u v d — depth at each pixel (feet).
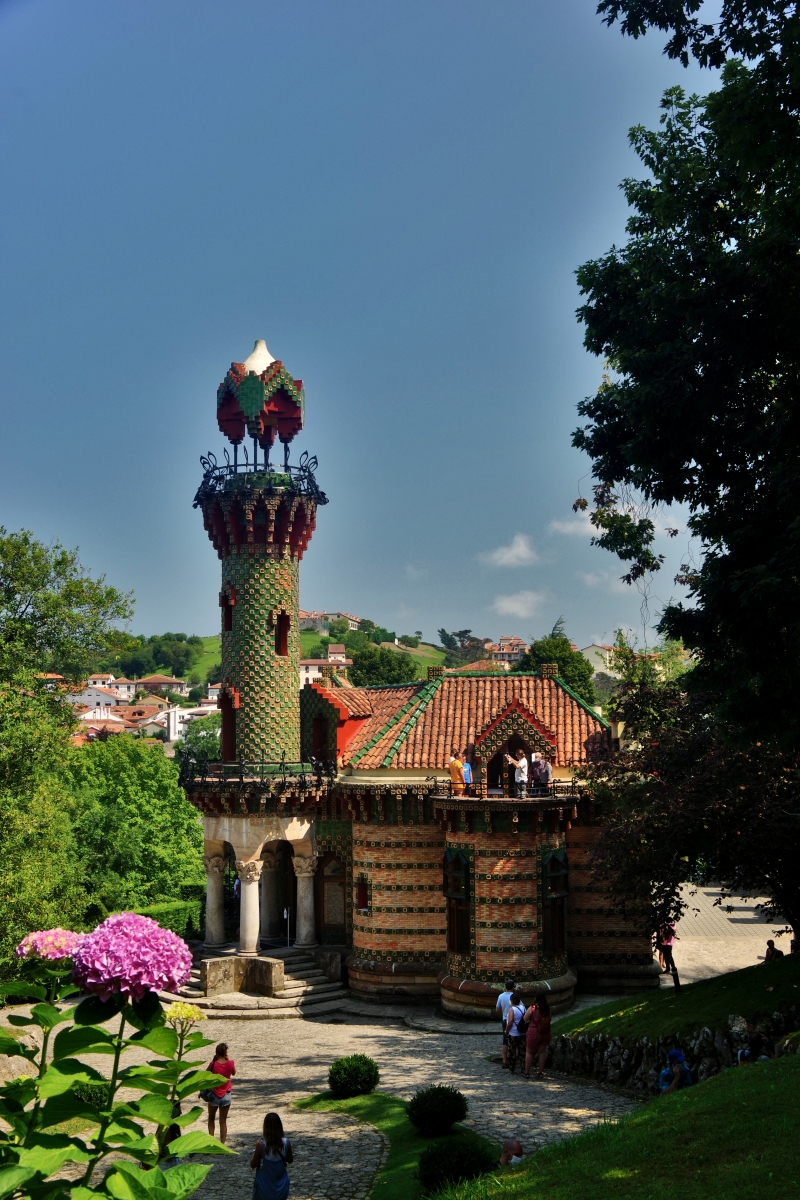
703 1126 59.77
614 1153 58.59
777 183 68.80
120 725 654.94
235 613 161.58
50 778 169.58
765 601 65.98
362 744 159.02
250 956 151.12
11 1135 30.17
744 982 99.86
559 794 140.97
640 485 82.48
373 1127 86.53
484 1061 111.86
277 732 159.74
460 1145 69.62
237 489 161.27
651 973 144.77
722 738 80.69
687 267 77.20
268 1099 99.45
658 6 73.05
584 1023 111.65
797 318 70.13
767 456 73.61
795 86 63.82
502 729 142.20
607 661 176.35
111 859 205.98
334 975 152.46
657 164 82.89
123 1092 100.12
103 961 29.32
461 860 138.62
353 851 154.71
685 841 102.83
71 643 188.75
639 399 74.84
